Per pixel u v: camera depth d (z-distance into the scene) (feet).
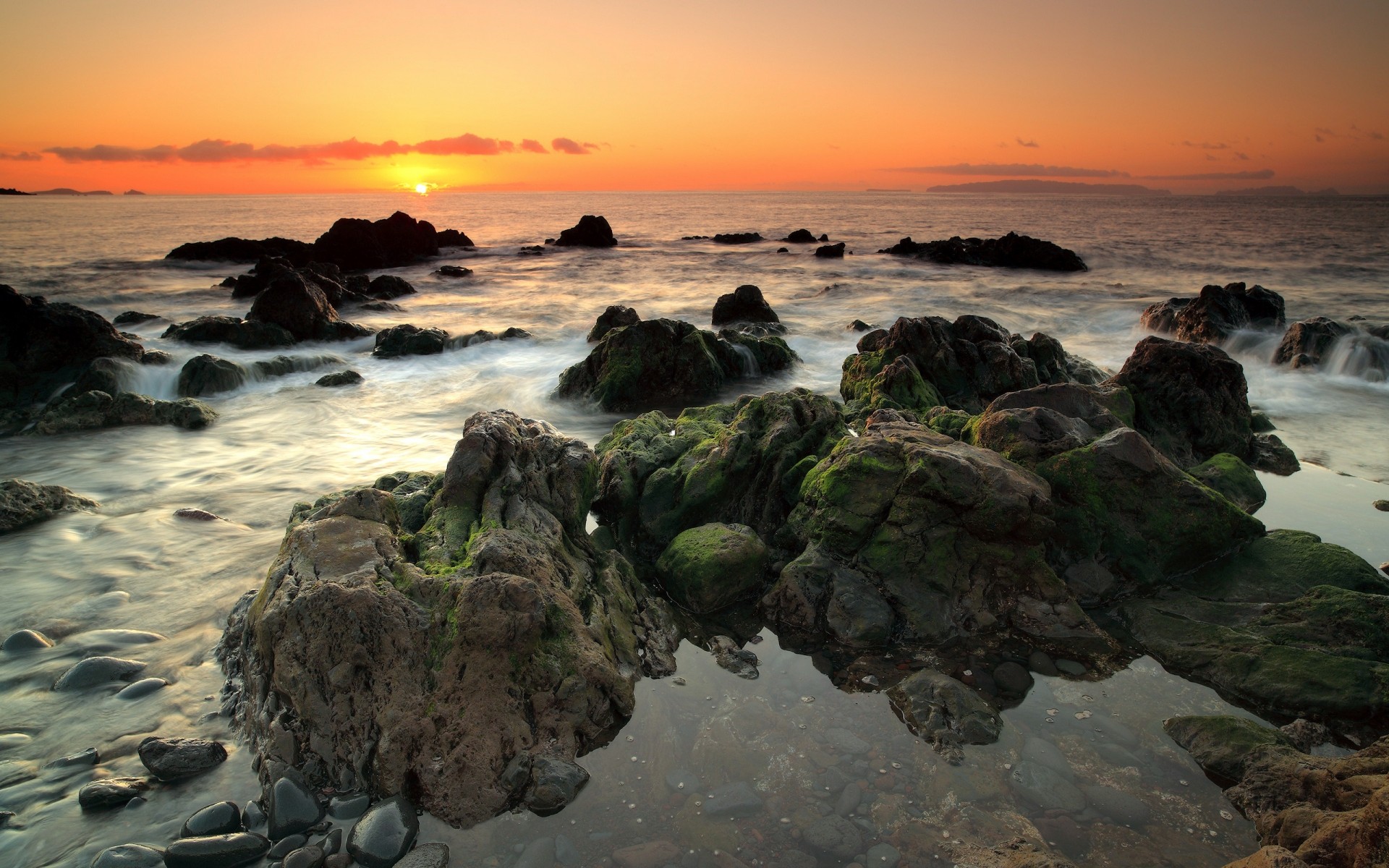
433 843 15.21
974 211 444.14
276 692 17.90
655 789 16.78
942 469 24.40
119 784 16.71
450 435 46.62
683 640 23.29
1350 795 14.89
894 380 40.83
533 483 24.75
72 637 23.03
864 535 24.77
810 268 148.66
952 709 18.92
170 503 34.73
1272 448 38.55
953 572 23.84
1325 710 18.92
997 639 22.75
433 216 408.87
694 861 14.73
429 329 71.82
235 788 16.89
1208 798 16.47
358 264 154.20
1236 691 20.18
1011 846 14.97
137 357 56.03
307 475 39.22
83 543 29.89
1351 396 51.90
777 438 31.12
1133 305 95.71
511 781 16.56
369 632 17.93
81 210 448.65
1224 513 25.73
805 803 16.25
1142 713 19.43
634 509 29.60
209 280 125.80
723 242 224.74
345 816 15.97
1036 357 47.91
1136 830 15.52
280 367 60.44
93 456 41.83
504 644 18.13
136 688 20.29
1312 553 24.99
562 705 18.16
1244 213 407.44
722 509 29.63
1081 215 384.47
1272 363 61.57
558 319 92.07
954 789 16.58
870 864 14.61
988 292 108.88
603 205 640.99
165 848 15.12
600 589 23.27
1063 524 26.03
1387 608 21.25
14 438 45.01
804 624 23.75
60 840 15.52
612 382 53.31
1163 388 38.14
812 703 19.86
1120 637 23.06
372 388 57.98
